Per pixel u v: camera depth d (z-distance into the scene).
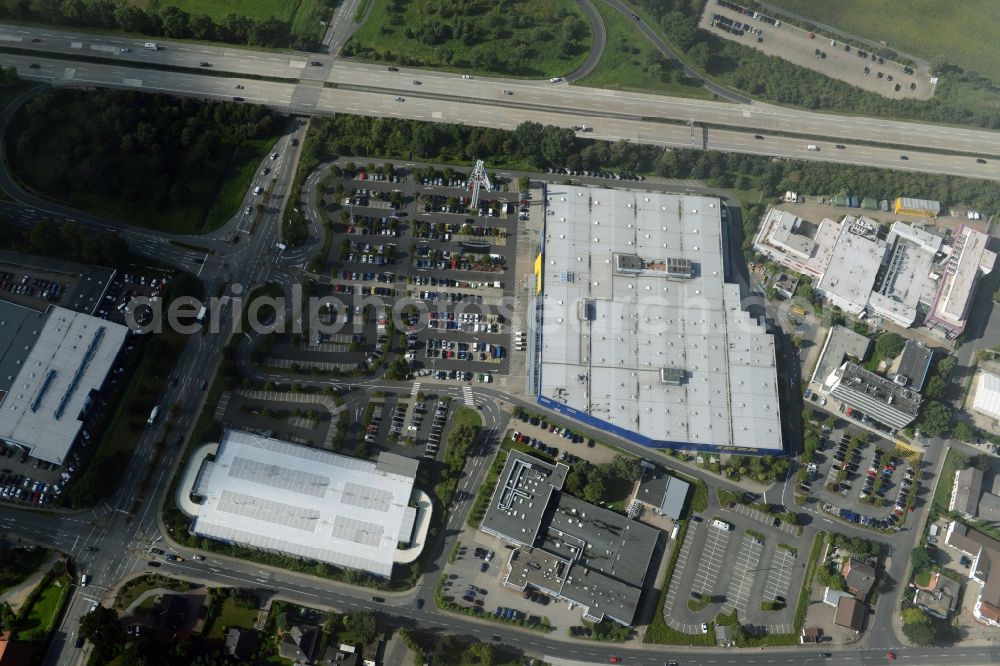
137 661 199.25
